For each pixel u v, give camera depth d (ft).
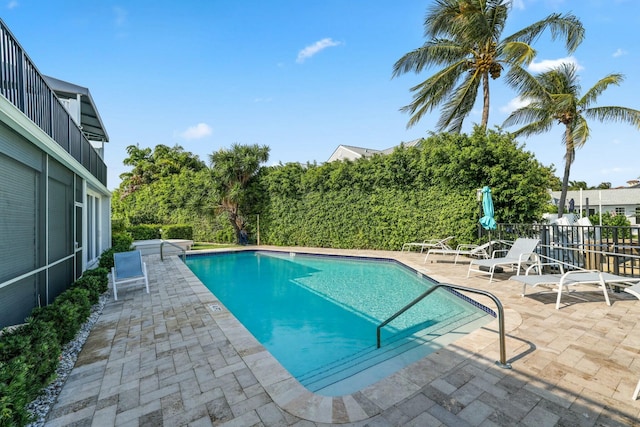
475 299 17.80
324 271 34.99
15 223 12.73
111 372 10.46
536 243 22.26
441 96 44.98
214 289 27.96
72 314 12.81
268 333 17.22
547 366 9.74
